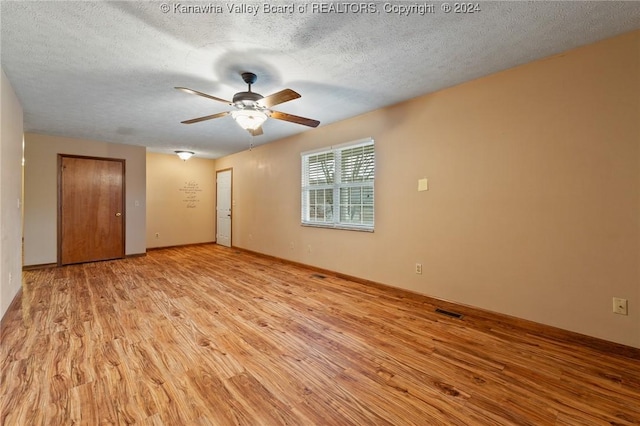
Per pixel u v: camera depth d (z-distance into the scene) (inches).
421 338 98.3
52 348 89.7
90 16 74.4
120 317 114.2
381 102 139.2
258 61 98.2
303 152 196.1
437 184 127.0
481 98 113.0
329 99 135.1
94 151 218.1
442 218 125.7
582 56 91.1
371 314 118.6
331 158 178.2
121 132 193.9
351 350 90.4
